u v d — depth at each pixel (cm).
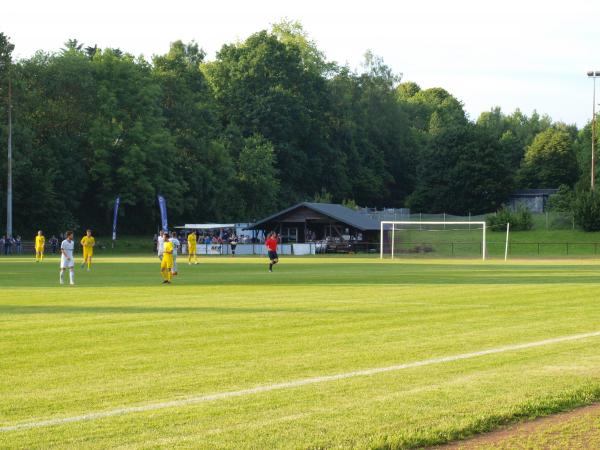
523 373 1236
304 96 12812
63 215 9388
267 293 2778
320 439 891
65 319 1966
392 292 2814
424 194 12625
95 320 1942
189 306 2291
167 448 862
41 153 9338
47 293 2819
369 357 1395
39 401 1077
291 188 12531
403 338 1623
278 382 1187
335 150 13238
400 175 14875
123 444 878
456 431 923
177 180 10306
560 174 14100
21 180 8969
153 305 2328
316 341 1584
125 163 9556
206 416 990
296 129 12594
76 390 1142
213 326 1820
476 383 1164
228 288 3041
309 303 2380
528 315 2044
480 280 3522
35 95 9350
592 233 8375
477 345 1524
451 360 1355
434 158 12619
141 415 997
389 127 14800
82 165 9738
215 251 8625
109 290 2961
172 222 10969
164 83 11031
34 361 1370
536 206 13038
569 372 1243
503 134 16925
